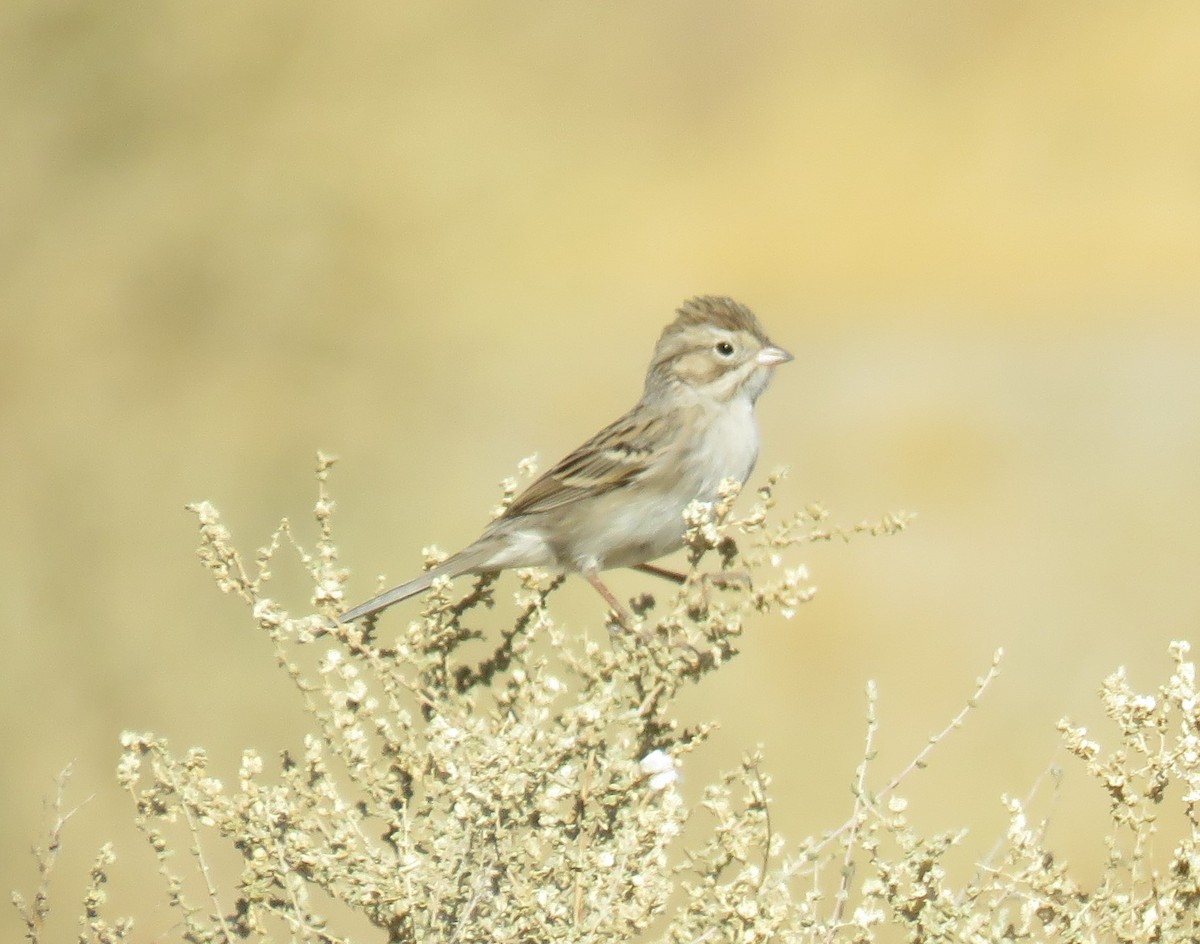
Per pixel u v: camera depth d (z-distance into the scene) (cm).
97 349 1487
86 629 1156
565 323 2800
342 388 1584
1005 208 3359
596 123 3550
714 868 539
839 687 1367
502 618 1203
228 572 573
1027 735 1262
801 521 591
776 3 3862
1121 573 1616
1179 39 3706
